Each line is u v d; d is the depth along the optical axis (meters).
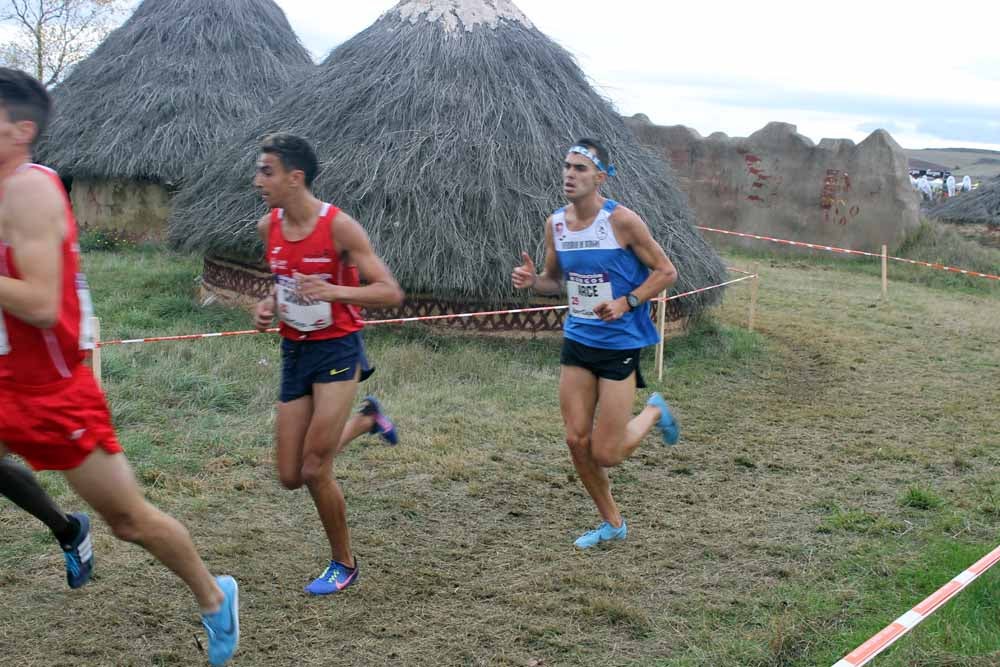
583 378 4.98
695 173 22.19
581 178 4.79
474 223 9.92
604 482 5.18
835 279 17.91
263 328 4.36
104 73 16.88
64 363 3.06
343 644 4.14
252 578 4.69
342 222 4.11
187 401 7.55
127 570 4.68
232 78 16.66
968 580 3.94
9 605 4.28
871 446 7.48
